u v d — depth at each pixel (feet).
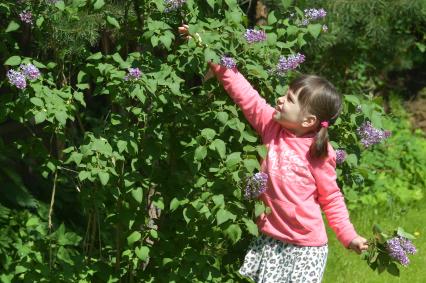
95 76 12.44
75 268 12.78
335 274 18.66
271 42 12.57
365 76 32.14
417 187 26.53
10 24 12.56
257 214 11.71
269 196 11.97
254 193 11.63
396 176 26.94
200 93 12.71
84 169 12.35
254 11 19.62
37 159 17.24
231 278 13.48
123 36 13.11
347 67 29.35
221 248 13.60
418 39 32.63
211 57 11.60
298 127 12.00
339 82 29.89
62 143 13.98
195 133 12.65
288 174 11.85
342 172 13.52
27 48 14.79
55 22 12.57
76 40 12.92
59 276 12.81
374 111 12.83
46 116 11.68
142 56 12.42
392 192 25.63
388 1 21.83
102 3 11.94
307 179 11.85
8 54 13.26
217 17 12.91
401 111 32.63
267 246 12.06
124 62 11.91
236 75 12.21
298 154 11.89
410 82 33.91
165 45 11.74
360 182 13.67
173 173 12.83
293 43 12.75
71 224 16.58
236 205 11.90
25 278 12.78
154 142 12.37
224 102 12.20
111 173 11.96
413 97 33.47
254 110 12.18
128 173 12.22
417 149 28.45
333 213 12.01
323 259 12.05
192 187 12.41
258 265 12.19
